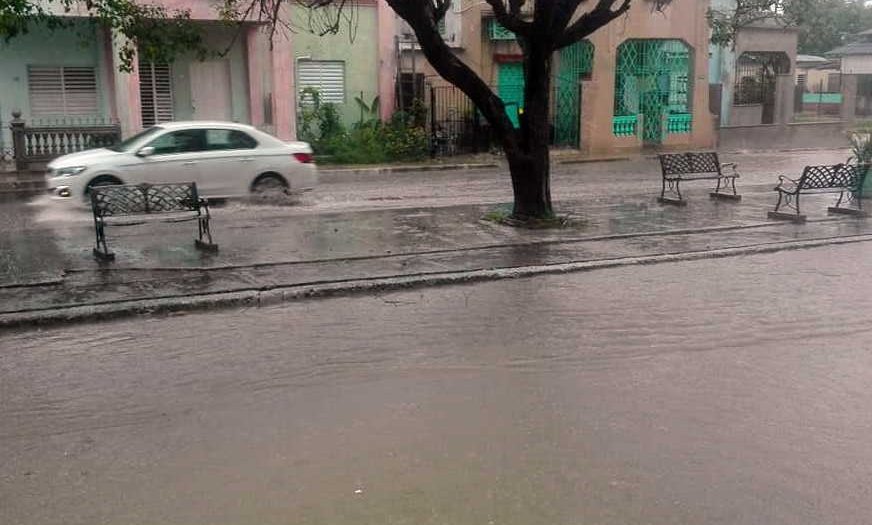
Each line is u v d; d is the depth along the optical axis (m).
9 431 5.34
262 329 7.55
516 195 12.73
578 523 4.10
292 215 13.62
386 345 7.05
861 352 6.88
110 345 7.12
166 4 20.22
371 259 10.13
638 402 5.75
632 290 8.95
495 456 4.88
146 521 4.16
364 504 4.31
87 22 20.67
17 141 19.03
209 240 10.59
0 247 10.84
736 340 7.20
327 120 23.88
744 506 4.28
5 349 7.02
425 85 25.55
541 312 8.09
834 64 45.34
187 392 6.00
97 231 10.16
